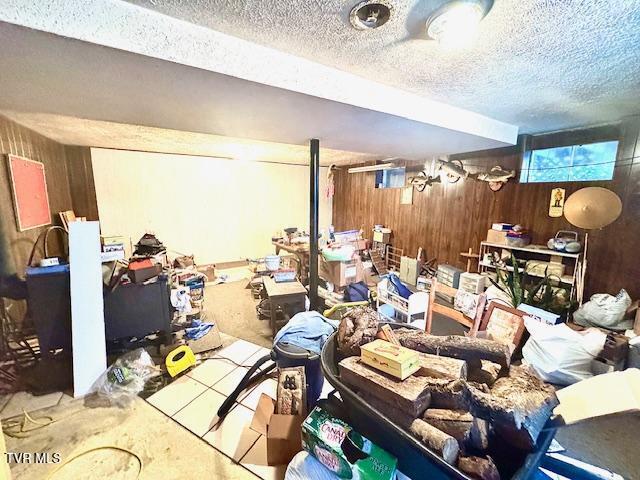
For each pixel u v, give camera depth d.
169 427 1.69
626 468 1.45
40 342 2.04
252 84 1.33
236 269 5.36
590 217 2.49
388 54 1.36
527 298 2.82
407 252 4.92
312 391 1.78
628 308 2.40
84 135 3.19
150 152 4.52
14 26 0.85
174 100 1.58
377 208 5.48
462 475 0.75
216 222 5.28
